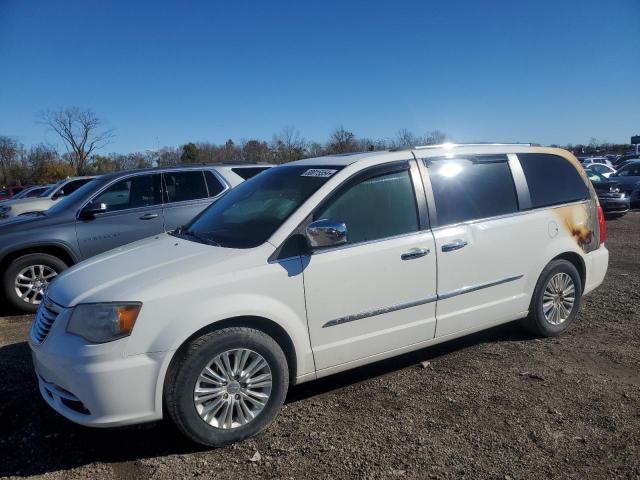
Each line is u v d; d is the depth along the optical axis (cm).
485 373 417
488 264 432
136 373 298
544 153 498
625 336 492
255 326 335
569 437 323
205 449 322
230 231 379
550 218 477
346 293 362
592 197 523
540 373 414
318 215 361
